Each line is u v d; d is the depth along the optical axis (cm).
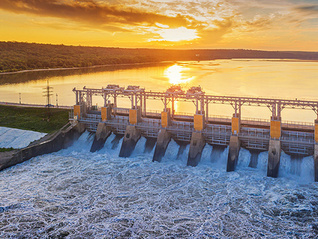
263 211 5253
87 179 6575
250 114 12800
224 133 7375
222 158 7375
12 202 5647
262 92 17562
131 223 5006
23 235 4772
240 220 5028
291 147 6975
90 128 9088
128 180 6506
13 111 10488
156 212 5300
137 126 8200
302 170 6631
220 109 13788
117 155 8075
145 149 8250
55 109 10550
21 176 6744
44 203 5631
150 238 4644
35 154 7838
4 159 7212
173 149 7888
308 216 5094
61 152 8294
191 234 4709
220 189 6034
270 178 6494
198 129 7581
